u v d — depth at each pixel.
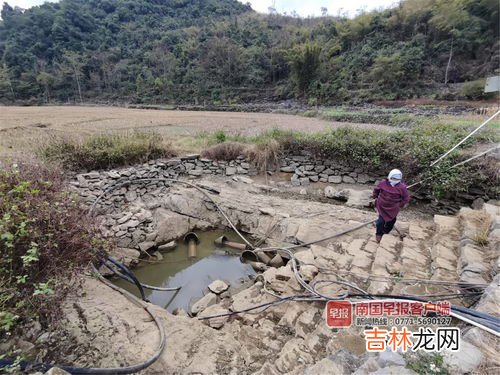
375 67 28.92
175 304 4.23
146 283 4.76
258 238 5.76
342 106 26.50
